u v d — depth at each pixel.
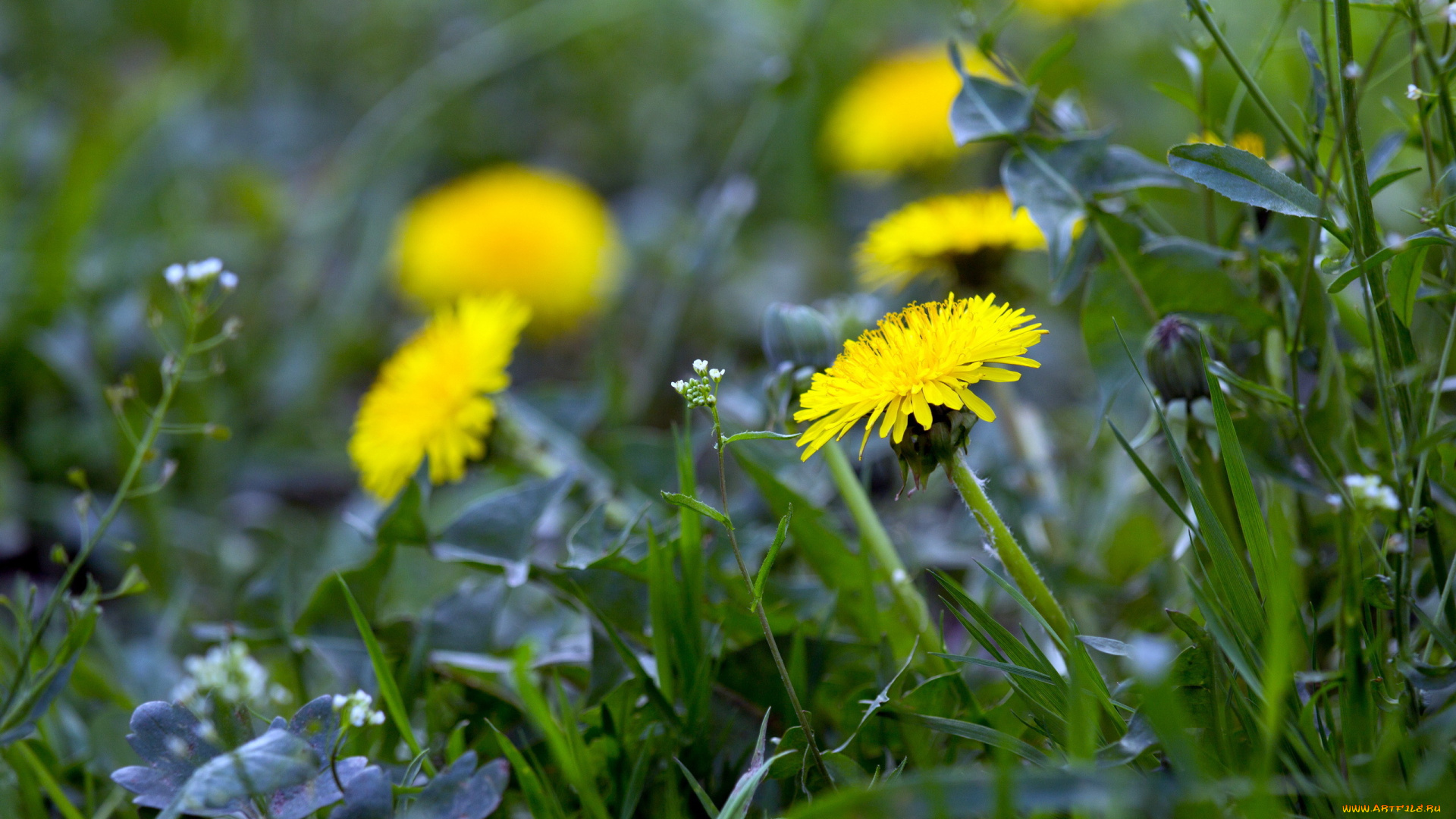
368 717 0.92
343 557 1.11
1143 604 0.98
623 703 0.93
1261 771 0.86
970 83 0.97
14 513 1.19
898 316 0.91
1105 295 0.96
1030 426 1.04
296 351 1.53
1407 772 0.87
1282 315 0.95
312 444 1.46
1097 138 0.96
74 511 1.21
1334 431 0.94
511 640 1.00
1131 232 0.95
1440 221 0.90
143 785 0.90
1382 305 0.90
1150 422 0.94
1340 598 0.91
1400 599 0.89
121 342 1.35
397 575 1.05
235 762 0.89
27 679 0.94
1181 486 0.97
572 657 0.96
